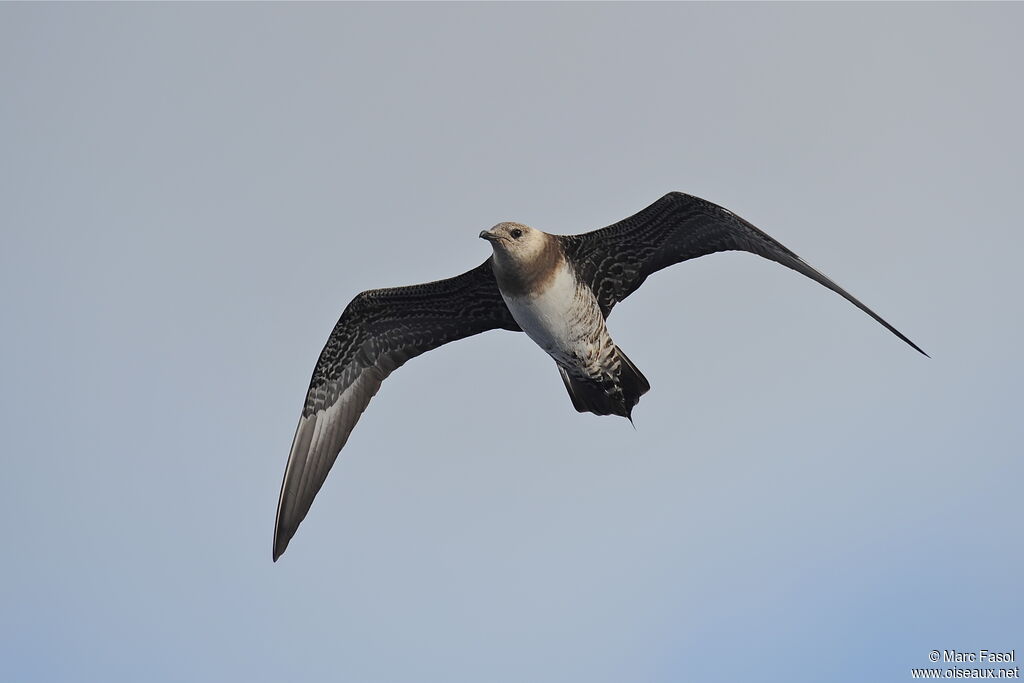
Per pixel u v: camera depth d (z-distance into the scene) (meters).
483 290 14.45
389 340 14.98
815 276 12.41
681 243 13.61
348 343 14.88
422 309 14.72
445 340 15.00
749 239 13.03
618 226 13.52
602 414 14.20
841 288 12.10
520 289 13.18
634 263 13.89
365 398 15.02
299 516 14.48
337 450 14.87
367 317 14.74
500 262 13.06
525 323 13.58
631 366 13.94
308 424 14.84
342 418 14.95
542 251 13.10
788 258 12.72
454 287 14.42
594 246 13.73
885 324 11.56
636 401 13.96
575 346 13.62
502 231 12.94
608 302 13.97
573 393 14.30
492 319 14.78
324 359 14.86
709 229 13.27
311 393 14.89
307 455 14.73
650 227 13.48
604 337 13.73
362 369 15.04
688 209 13.09
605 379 13.93
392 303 14.63
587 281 13.81
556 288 13.21
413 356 15.10
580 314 13.42
